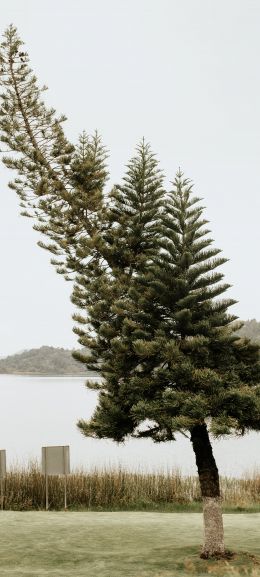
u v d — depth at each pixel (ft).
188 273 39.52
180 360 37.70
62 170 51.37
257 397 36.76
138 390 39.22
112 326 43.11
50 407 326.03
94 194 48.93
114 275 45.83
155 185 47.88
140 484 62.59
